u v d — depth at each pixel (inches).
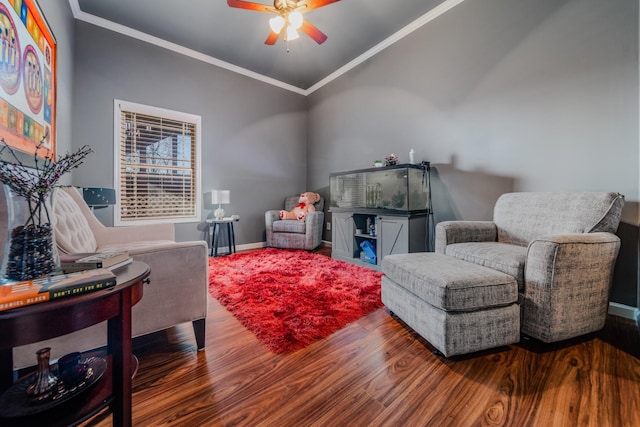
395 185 114.7
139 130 135.4
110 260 36.6
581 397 42.6
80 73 117.5
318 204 177.0
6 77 47.5
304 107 200.7
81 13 116.0
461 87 109.9
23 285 26.7
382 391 44.6
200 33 131.6
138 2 110.6
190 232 149.9
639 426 36.9
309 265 122.8
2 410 27.8
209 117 155.9
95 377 32.9
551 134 85.9
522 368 50.2
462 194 110.0
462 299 51.3
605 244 57.1
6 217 38.6
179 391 44.6
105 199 103.6
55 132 78.1
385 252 115.3
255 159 175.8
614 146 74.3
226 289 92.0
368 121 152.3
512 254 63.4
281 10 90.2
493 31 99.8
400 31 130.3
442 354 54.8
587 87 78.7
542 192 80.4
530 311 56.4
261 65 163.6
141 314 49.9
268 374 49.1
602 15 76.0
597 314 57.9
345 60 158.4
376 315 73.4
